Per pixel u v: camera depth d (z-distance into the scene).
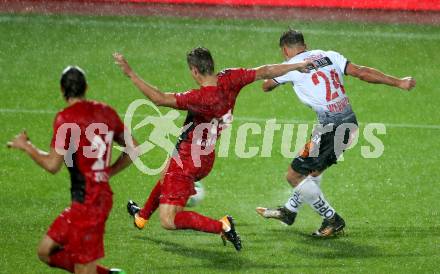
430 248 24.92
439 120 36.75
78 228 19.95
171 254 24.36
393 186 29.91
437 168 31.62
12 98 37.72
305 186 25.02
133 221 26.66
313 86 25.31
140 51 44.31
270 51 44.78
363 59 44.22
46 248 20.11
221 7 51.03
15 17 48.66
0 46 44.16
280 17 49.88
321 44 46.19
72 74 20.05
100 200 20.12
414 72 42.56
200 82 23.28
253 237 25.67
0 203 27.72
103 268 20.86
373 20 49.78
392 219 27.14
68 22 48.19
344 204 28.33
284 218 25.92
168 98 22.64
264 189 29.61
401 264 23.84
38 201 28.02
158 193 24.86
